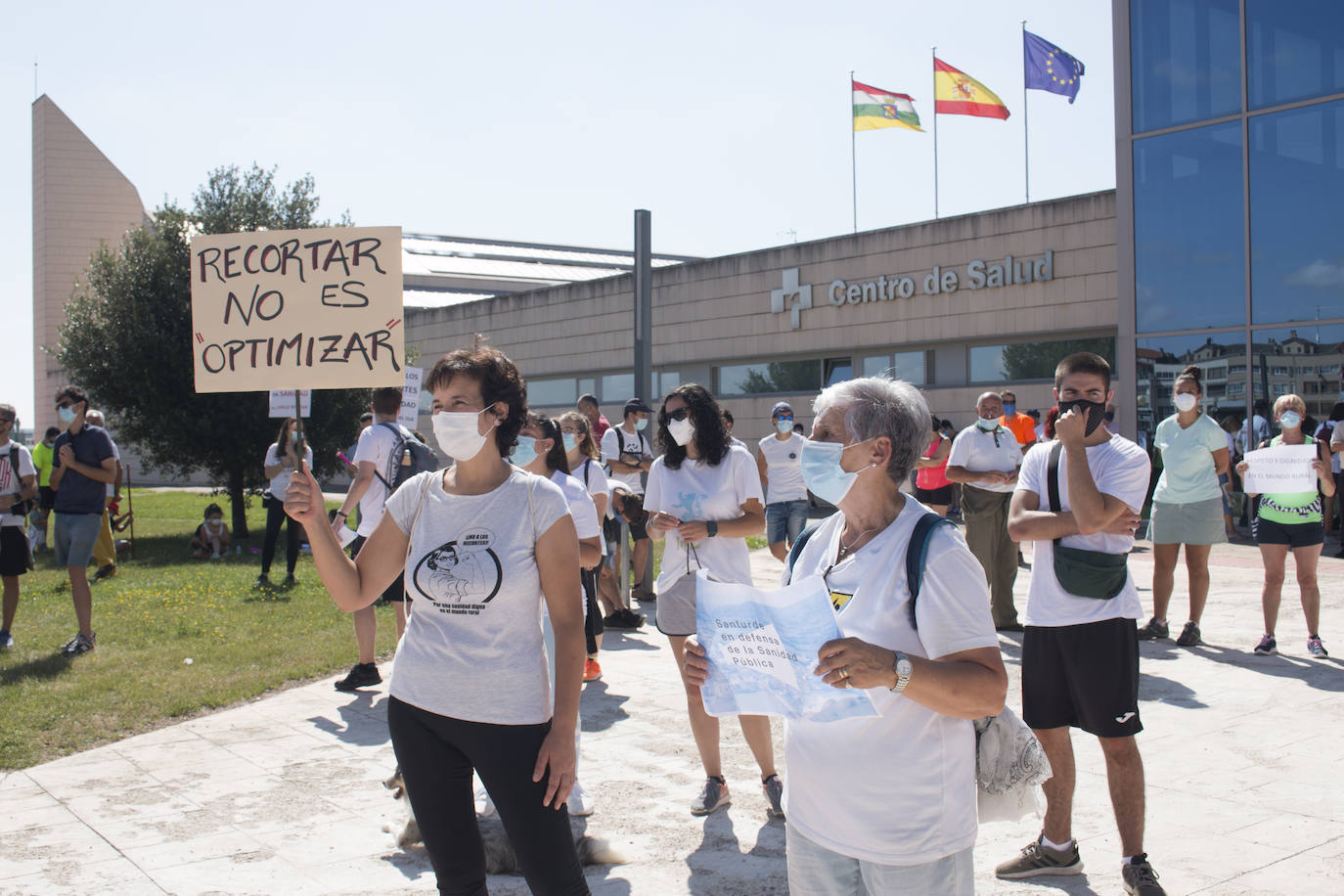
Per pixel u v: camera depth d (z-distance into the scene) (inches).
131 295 761.0
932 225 860.6
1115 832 169.3
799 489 381.4
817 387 963.3
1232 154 618.2
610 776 201.8
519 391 113.5
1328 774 194.1
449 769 109.6
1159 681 266.4
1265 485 294.5
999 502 330.0
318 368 129.3
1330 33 576.7
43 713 241.6
